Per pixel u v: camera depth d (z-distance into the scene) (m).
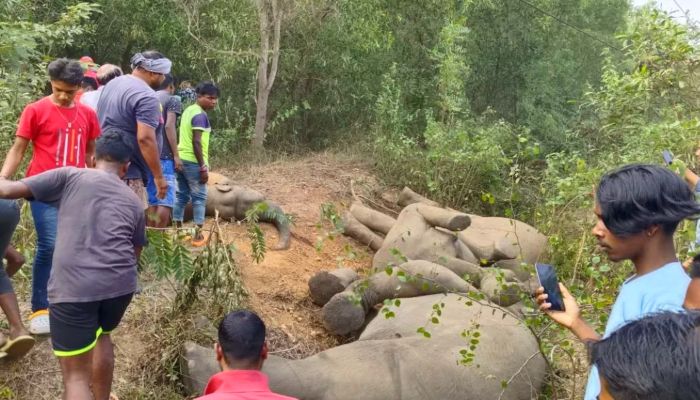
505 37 14.90
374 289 6.03
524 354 5.21
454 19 13.52
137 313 5.23
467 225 7.07
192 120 6.59
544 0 14.84
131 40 13.12
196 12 11.78
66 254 3.69
